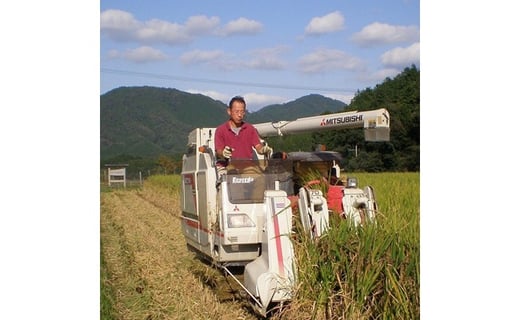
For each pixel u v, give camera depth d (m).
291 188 6.98
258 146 7.71
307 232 5.82
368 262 5.26
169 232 13.00
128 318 6.57
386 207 7.56
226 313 6.35
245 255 6.80
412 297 5.16
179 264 9.03
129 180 44.75
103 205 20.91
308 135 13.23
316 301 5.42
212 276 7.91
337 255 5.45
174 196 22.22
